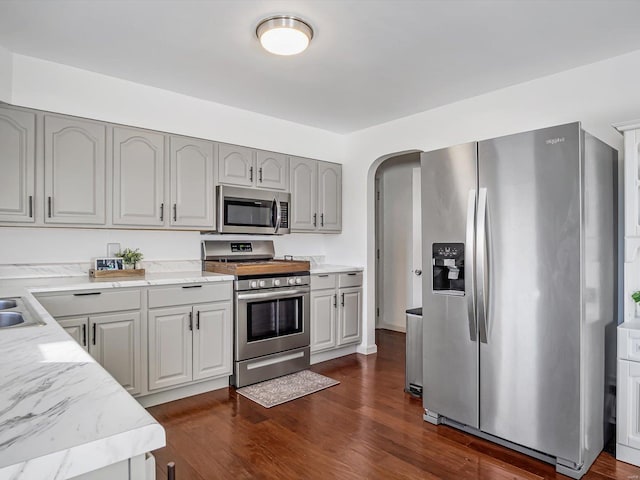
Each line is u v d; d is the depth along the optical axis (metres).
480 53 2.54
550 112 2.88
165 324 2.86
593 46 2.45
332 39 2.36
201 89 3.20
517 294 2.21
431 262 2.60
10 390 0.78
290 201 3.96
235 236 3.90
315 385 3.30
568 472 2.04
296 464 2.13
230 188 3.46
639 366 2.13
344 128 4.28
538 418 2.14
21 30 2.28
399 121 3.94
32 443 0.57
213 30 2.27
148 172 3.05
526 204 2.18
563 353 2.06
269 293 3.40
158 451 2.25
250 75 2.91
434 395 2.59
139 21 2.18
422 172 2.66
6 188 2.49
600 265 2.26
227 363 3.18
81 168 2.76
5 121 2.49
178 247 3.53
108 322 2.62
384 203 5.55
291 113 3.79
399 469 2.09
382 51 2.51
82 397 0.75
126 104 3.02
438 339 2.57
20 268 2.81
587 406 2.09
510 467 2.12
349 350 4.28
